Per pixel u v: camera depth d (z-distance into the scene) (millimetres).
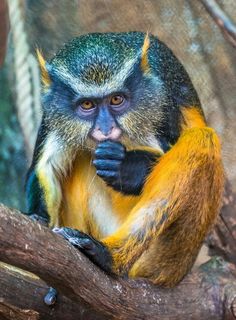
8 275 7109
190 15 12969
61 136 8281
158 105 8258
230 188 9359
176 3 13008
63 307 7242
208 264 8359
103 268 6852
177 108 8555
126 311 7141
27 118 12094
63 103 8203
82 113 8156
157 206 7566
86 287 6555
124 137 8227
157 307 7508
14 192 13852
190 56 12914
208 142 7734
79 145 8250
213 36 12898
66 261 6191
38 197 8305
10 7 12227
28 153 12242
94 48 8258
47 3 13156
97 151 7883
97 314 7211
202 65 12875
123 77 8055
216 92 12805
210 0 8102
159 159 8039
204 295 7965
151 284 7617
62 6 13195
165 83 8586
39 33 13070
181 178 7621
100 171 7902
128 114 8141
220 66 12859
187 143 7738
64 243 6207
